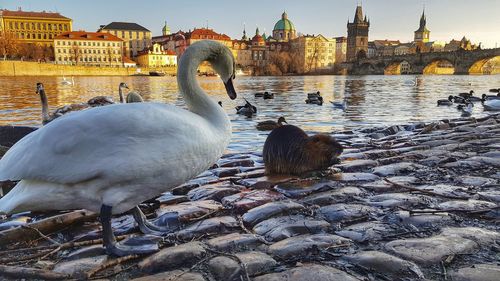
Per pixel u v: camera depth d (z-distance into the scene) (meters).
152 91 44.50
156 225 4.33
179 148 3.33
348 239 3.72
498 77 99.56
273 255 3.47
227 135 3.88
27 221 4.74
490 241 3.57
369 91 43.69
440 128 11.90
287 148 6.54
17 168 3.20
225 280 3.08
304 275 3.05
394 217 4.27
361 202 4.86
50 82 65.69
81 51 148.25
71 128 3.16
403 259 3.27
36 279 3.17
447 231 3.79
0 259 3.50
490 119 12.98
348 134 12.23
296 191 5.35
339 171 6.53
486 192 4.98
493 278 2.93
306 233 3.95
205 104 3.89
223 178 6.41
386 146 9.01
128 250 3.55
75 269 3.33
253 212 4.50
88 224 4.41
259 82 78.12
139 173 3.23
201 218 4.45
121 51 153.88
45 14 163.00
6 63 106.00
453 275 3.01
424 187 5.34
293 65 168.50
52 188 3.24
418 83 64.12
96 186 3.24
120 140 3.15
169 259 3.41
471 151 7.61
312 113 21.75
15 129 8.51
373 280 2.98
